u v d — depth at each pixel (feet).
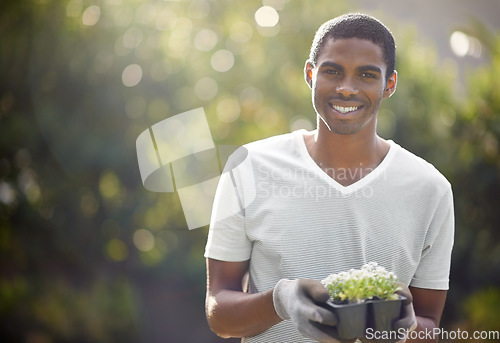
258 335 8.45
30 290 23.76
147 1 22.26
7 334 23.43
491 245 22.35
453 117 22.95
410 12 25.80
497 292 21.98
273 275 8.50
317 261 8.33
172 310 23.71
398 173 8.66
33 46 22.86
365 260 8.34
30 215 24.02
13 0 22.58
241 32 22.54
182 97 22.63
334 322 6.76
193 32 22.45
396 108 22.50
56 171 23.52
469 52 23.04
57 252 24.30
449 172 22.49
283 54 22.56
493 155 22.26
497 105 22.17
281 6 22.58
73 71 22.66
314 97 8.34
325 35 8.30
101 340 23.25
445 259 8.85
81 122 22.98
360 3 24.99
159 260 23.63
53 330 23.36
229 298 8.20
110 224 23.88
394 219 8.47
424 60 23.39
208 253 8.79
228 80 22.63
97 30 22.45
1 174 23.73
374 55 8.09
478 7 25.99
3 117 23.27
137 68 22.43
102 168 23.00
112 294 23.25
